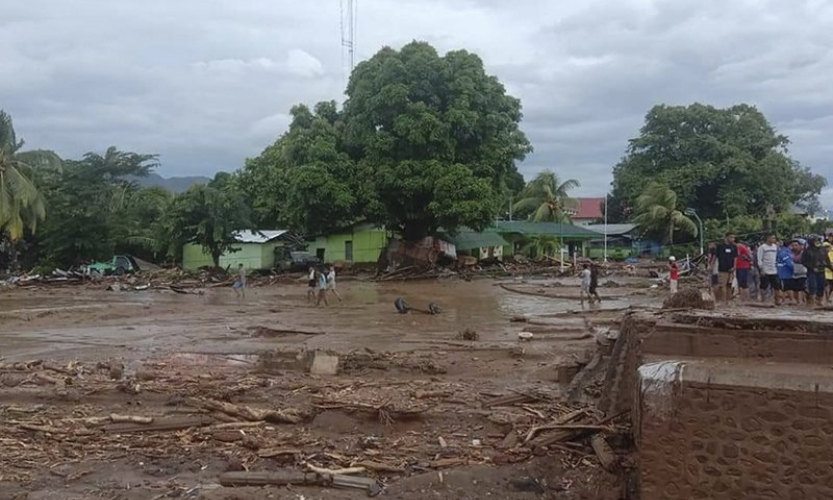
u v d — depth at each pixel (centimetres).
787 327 622
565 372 1093
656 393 519
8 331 1841
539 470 646
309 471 659
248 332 1778
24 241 5047
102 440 777
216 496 604
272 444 745
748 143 6494
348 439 764
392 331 1777
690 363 541
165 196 5831
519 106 4359
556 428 720
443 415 833
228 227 4291
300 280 3897
